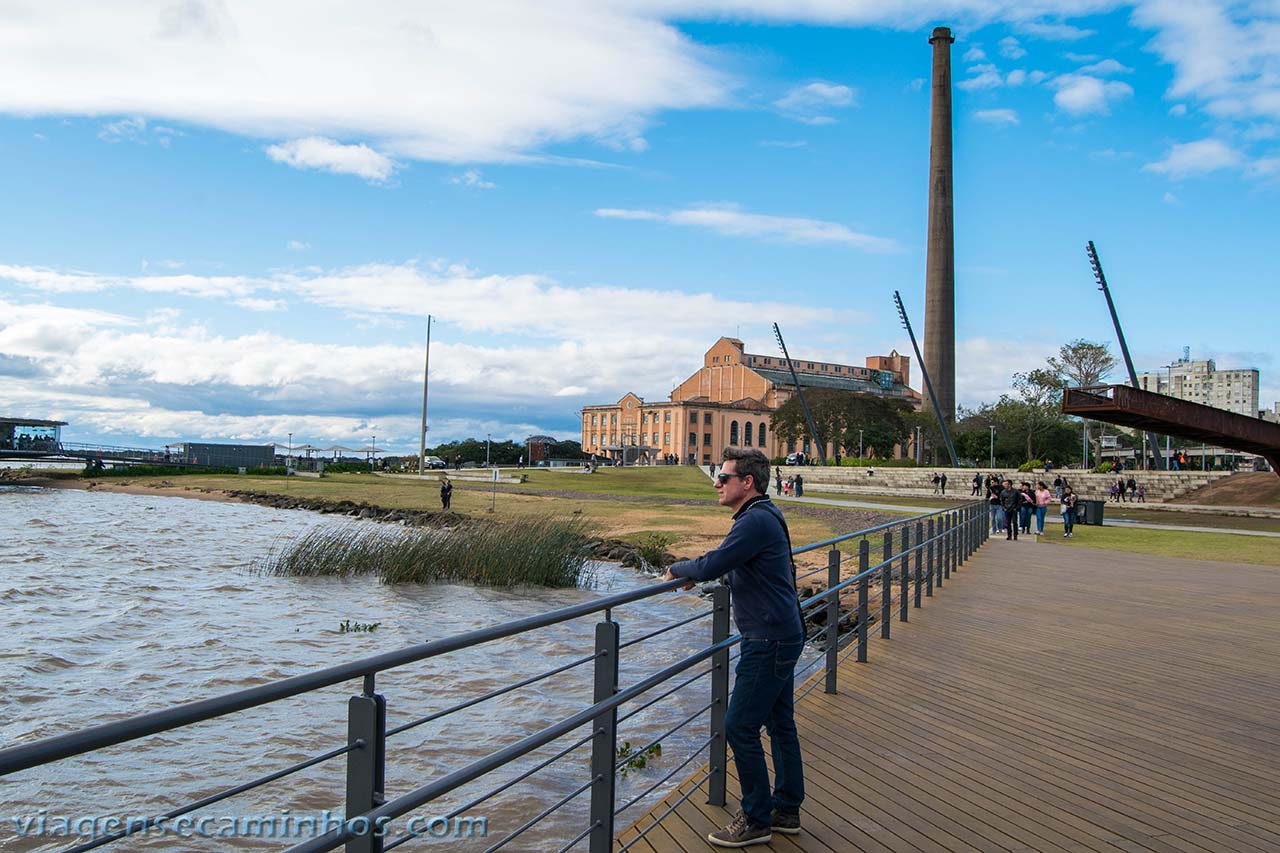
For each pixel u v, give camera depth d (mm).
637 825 5234
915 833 5156
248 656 14766
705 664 14445
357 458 141500
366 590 22719
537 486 80875
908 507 54188
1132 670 9758
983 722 7539
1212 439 35688
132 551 30500
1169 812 5586
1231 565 21328
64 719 11242
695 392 161750
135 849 7570
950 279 111500
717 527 41688
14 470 99625
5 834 7859
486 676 13164
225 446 119000
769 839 4980
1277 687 9102
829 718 7574
